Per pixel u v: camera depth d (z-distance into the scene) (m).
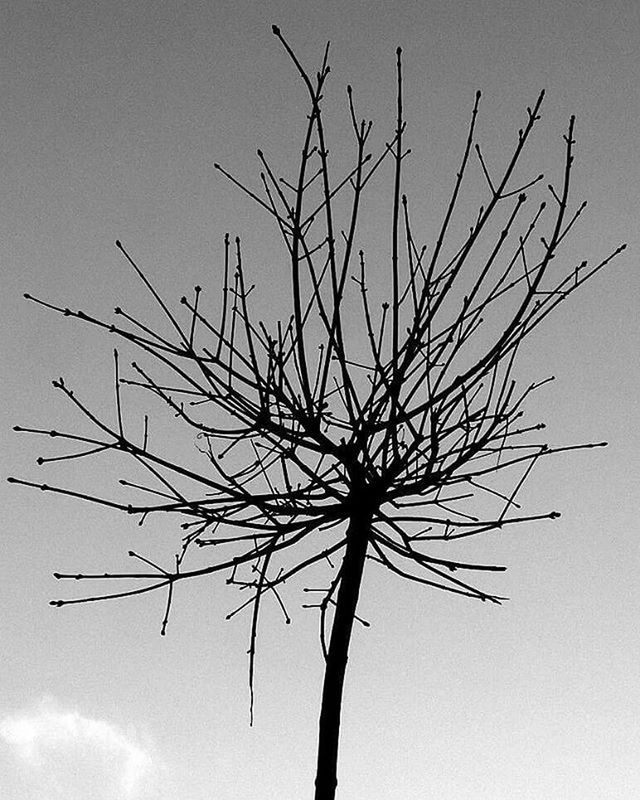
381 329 4.59
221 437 4.68
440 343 4.41
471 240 4.29
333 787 3.86
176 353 4.45
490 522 4.61
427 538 4.64
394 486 4.54
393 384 4.25
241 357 4.41
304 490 4.54
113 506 4.50
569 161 4.47
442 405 4.33
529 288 4.34
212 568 4.56
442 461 4.43
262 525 4.54
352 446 4.42
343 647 4.15
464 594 4.58
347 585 4.28
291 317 4.46
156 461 4.45
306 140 4.32
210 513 4.53
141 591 4.60
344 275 4.23
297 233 4.22
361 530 4.41
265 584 4.55
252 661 4.52
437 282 4.45
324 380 4.27
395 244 4.34
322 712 4.02
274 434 4.43
